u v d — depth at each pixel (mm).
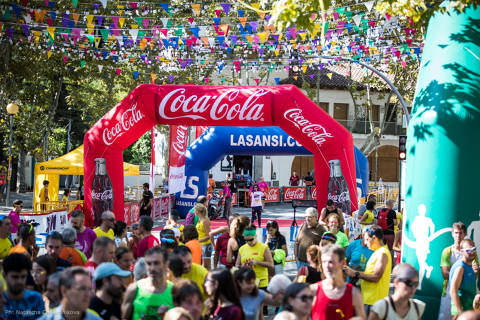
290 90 15055
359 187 22188
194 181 23141
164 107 15109
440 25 8039
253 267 7703
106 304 4730
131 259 5961
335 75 43031
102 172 15328
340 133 14953
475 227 7434
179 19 18500
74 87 32781
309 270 6785
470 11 7812
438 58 7906
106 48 18984
